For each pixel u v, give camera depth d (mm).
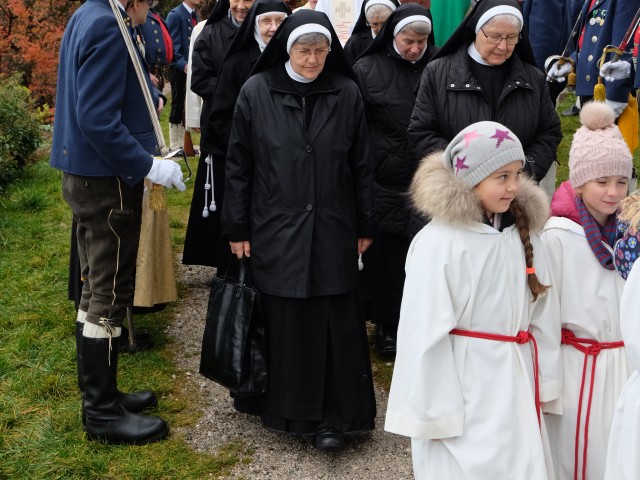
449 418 2518
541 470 2500
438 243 2598
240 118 3439
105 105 3115
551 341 2689
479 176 2559
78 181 3285
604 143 2686
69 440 3482
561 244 2781
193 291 5242
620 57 4418
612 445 2385
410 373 2559
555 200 2871
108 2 3223
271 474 3328
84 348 3418
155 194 3447
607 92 4352
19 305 4879
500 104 3703
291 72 3420
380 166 4301
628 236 2521
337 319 3457
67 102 3246
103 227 3314
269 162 3396
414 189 2717
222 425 3689
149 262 4453
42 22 13719
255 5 4262
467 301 2582
